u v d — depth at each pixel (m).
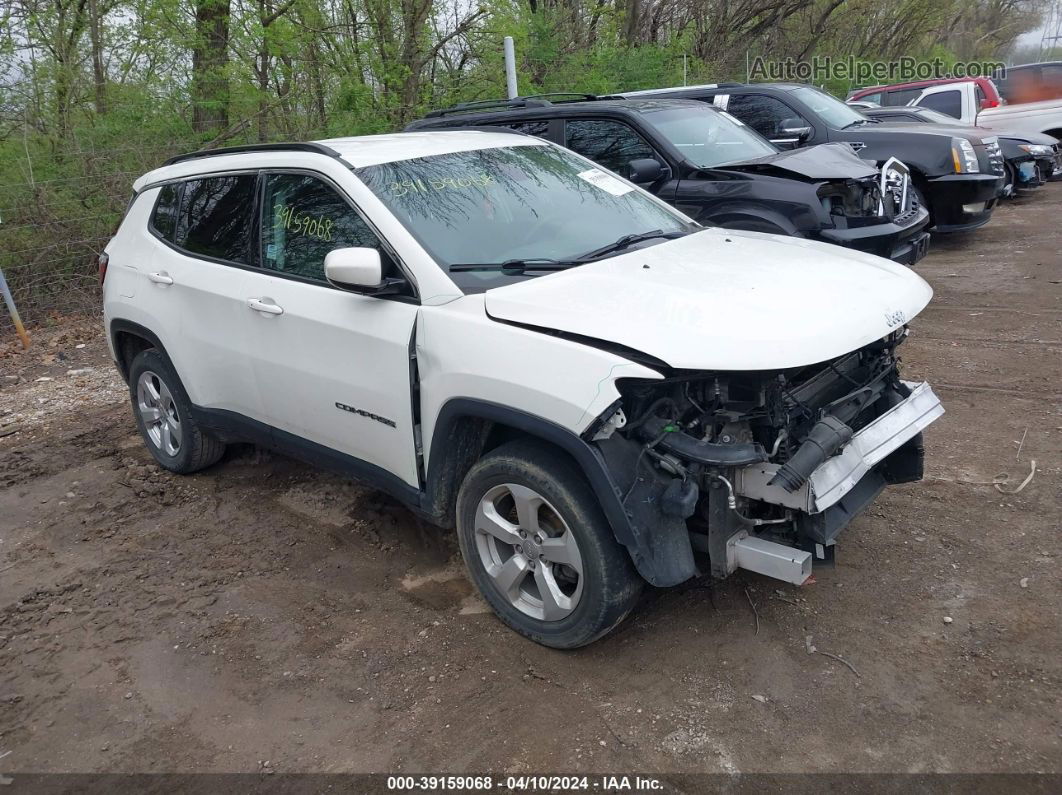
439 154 4.14
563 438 2.95
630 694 3.09
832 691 3.03
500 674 3.25
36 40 10.95
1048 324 6.90
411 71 12.74
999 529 3.97
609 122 7.50
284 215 4.12
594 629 3.14
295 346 3.96
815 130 9.70
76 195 10.09
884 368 3.67
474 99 13.52
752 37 26.59
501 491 3.34
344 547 4.28
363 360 3.64
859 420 3.65
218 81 11.38
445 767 2.82
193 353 4.62
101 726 3.12
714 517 3.07
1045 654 3.13
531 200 4.05
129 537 4.52
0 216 9.66
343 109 12.36
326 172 3.91
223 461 5.41
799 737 2.84
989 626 3.31
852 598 3.55
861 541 3.96
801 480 2.87
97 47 11.49
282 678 3.31
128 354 5.42
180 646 3.55
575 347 2.97
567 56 15.59
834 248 3.97
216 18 11.41
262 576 4.06
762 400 2.97
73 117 10.84
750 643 3.31
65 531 4.63
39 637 3.68
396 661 3.37
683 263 3.59
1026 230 10.99
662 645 3.34
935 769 2.67
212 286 4.41
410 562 4.11
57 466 5.52
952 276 8.84
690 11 24.36
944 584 3.60
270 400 4.22
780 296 3.20
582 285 3.31
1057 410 5.21
